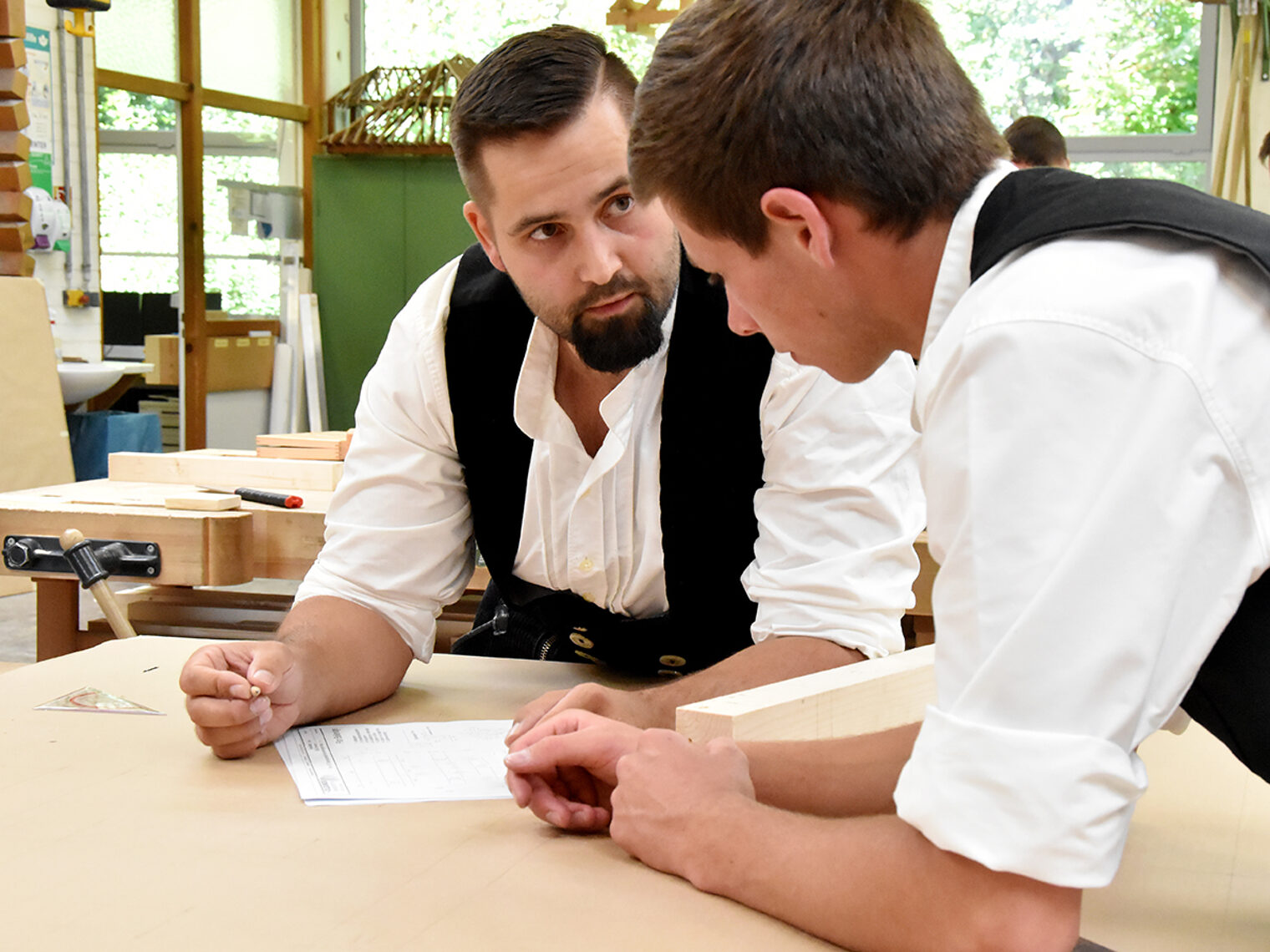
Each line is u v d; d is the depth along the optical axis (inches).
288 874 35.5
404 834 39.1
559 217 50.3
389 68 283.4
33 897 33.6
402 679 59.0
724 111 32.2
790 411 55.5
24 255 174.2
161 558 82.3
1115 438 26.6
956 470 28.4
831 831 32.5
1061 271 28.0
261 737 47.6
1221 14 241.8
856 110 31.2
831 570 54.2
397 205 281.4
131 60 248.7
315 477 97.3
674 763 37.5
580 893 34.6
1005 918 27.7
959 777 27.7
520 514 61.2
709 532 59.2
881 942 30.0
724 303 56.5
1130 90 251.3
